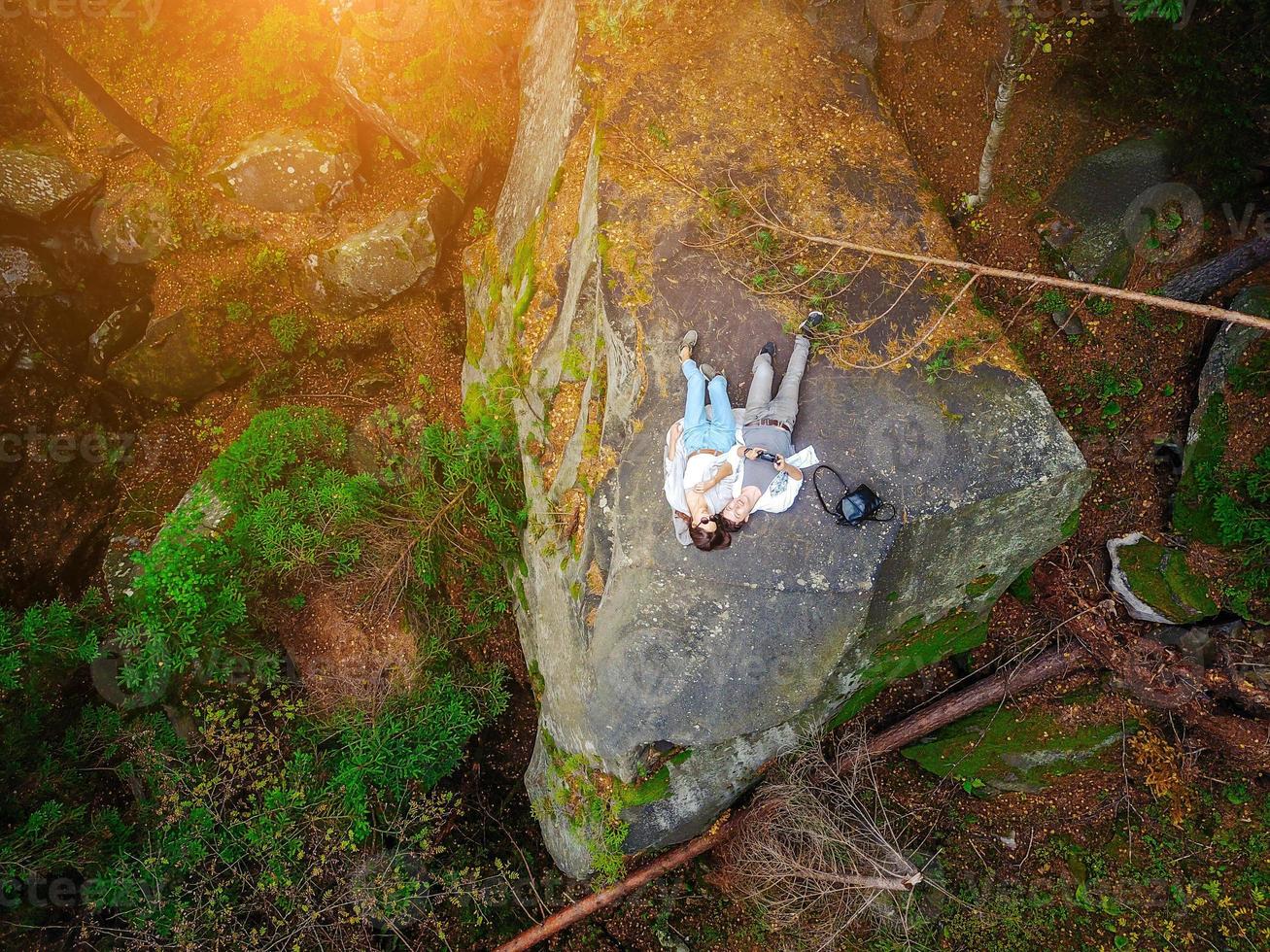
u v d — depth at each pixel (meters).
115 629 7.90
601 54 6.44
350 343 9.23
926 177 6.41
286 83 8.38
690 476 5.08
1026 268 6.42
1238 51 5.61
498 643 8.80
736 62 6.39
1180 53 5.76
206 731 7.29
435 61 7.96
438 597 8.56
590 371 6.39
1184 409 6.51
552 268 6.81
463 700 8.17
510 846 8.81
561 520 6.67
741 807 7.36
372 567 7.96
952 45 6.44
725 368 5.74
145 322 9.23
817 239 5.84
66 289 9.17
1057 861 7.57
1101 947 7.29
